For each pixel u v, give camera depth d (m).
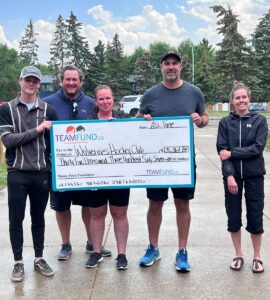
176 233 5.89
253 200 4.59
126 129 4.68
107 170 4.73
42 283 4.43
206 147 15.37
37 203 4.62
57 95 5.07
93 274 4.63
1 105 4.44
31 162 4.45
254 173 4.52
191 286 4.30
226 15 37.41
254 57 37.81
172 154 4.70
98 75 60.91
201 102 4.81
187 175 4.71
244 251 5.20
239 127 4.52
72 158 4.69
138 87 64.75
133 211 7.05
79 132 4.66
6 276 4.62
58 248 5.41
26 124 4.42
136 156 4.71
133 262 4.94
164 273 4.63
